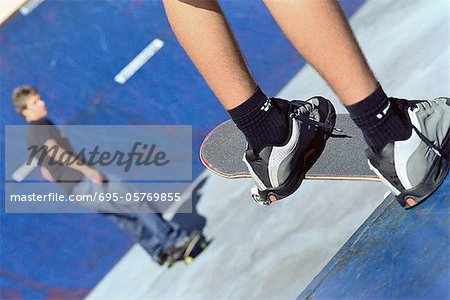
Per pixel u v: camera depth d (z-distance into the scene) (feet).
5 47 36.01
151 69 34.76
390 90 31.01
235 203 30.40
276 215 29.40
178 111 33.42
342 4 35.94
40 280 29.73
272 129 10.92
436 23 33.09
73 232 30.60
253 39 35.24
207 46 9.70
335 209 28.60
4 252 30.30
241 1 36.60
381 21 34.37
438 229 10.89
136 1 37.04
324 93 32.19
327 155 12.33
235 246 28.91
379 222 12.21
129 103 33.78
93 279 29.60
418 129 10.19
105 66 35.04
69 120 33.27
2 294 29.45
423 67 31.40
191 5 9.52
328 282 11.92
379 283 11.06
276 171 11.26
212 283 28.12
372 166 10.53
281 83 33.50
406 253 11.08
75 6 37.19
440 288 10.32
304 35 8.77
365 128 10.01
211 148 13.55
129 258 29.94
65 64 35.22
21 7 37.19
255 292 27.22
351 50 8.93
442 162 10.55
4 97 34.19
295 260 27.66
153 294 28.45
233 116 10.64
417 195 10.55
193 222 29.99
